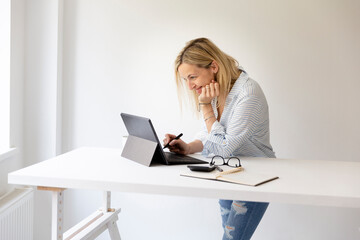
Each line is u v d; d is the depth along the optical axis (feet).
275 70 11.21
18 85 10.95
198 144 8.20
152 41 11.48
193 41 8.36
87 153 8.00
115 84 11.70
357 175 6.68
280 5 11.07
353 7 10.98
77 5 11.63
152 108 11.64
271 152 8.15
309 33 11.09
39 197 11.60
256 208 7.14
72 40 11.71
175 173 6.53
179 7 11.33
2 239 8.44
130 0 11.47
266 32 11.15
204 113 7.95
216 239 11.72
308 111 11.25
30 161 11.49
